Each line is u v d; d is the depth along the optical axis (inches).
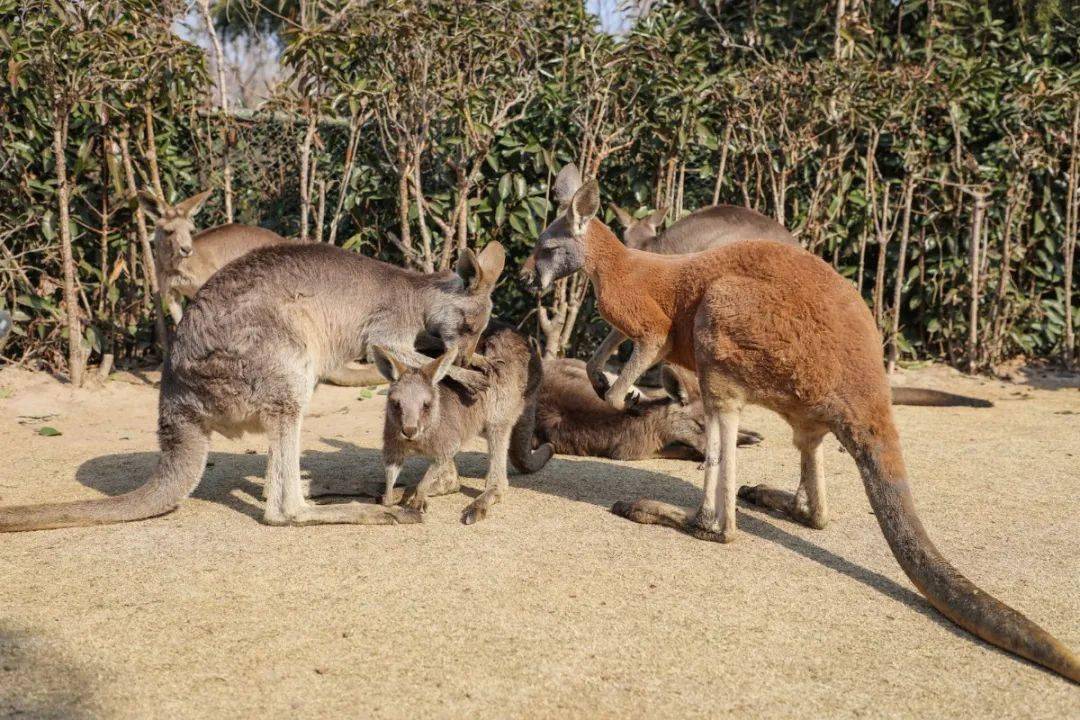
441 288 211.8
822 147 365.4
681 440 248.4
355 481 219.8
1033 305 395.5
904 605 152.7
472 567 163.3
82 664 126.0
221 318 182.5
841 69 356.2
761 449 260.2
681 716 116.9
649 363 189.8
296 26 347.3
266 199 383.6
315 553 169.3
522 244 366.3
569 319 350.0
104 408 304.7
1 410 292.5
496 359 208.1
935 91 362.6
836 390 164.7
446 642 134.6
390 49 310.8
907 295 396.8
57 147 307.4
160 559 165.0
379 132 340.2
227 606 145.4
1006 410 315.3
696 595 153.6
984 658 135.0
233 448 259.8
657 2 472.4
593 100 337.4
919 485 221.5
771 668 130.0
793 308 165.9
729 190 386.9
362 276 204.7
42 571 158.7
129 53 315.3
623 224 349.7
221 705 116.6
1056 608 151.3
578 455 261.0
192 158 369.4
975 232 369.1
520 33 329.1
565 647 134.0
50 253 336.2
